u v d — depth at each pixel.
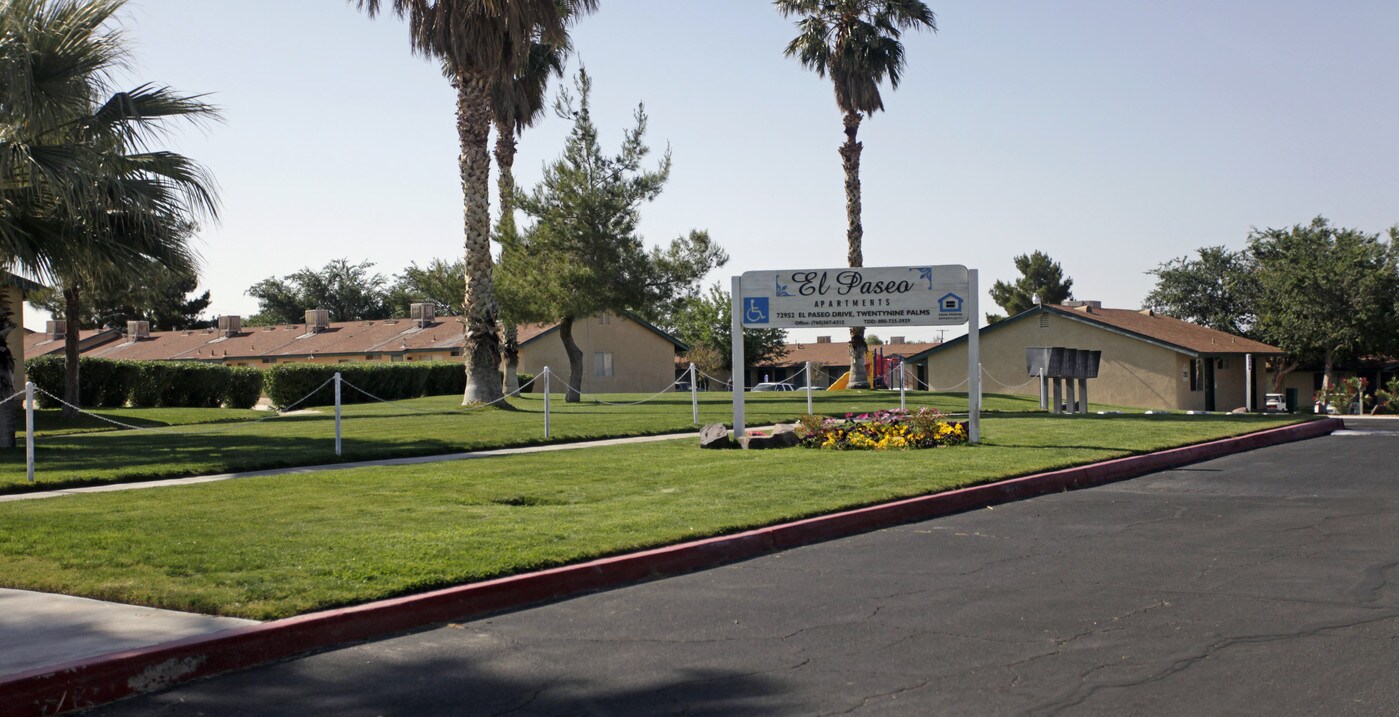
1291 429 20.64
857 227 37.50
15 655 5.78
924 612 7.08
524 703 5.38
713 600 7.51
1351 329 42.47
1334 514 10.90
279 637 6.27
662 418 22.81
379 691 5.61
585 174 32.34
